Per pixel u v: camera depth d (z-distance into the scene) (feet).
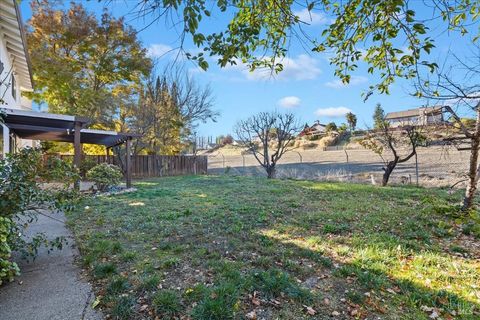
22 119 26.86
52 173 10.71
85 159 39.45
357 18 9.07
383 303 8.41
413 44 9.10
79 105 53.93
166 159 60.64
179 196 27.22
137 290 8.92
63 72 50.49
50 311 7.96
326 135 106.52
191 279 9.62
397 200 24.08
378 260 11.27
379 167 54.39
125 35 56.44
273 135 52.54
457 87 12.76
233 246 12.89
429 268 10.72
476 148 17.10
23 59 32.73
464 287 9.39
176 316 7.64
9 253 8.71
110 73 58.03
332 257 11.69
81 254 12.21
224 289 8.66
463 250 12.66
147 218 18.06
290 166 65.72
